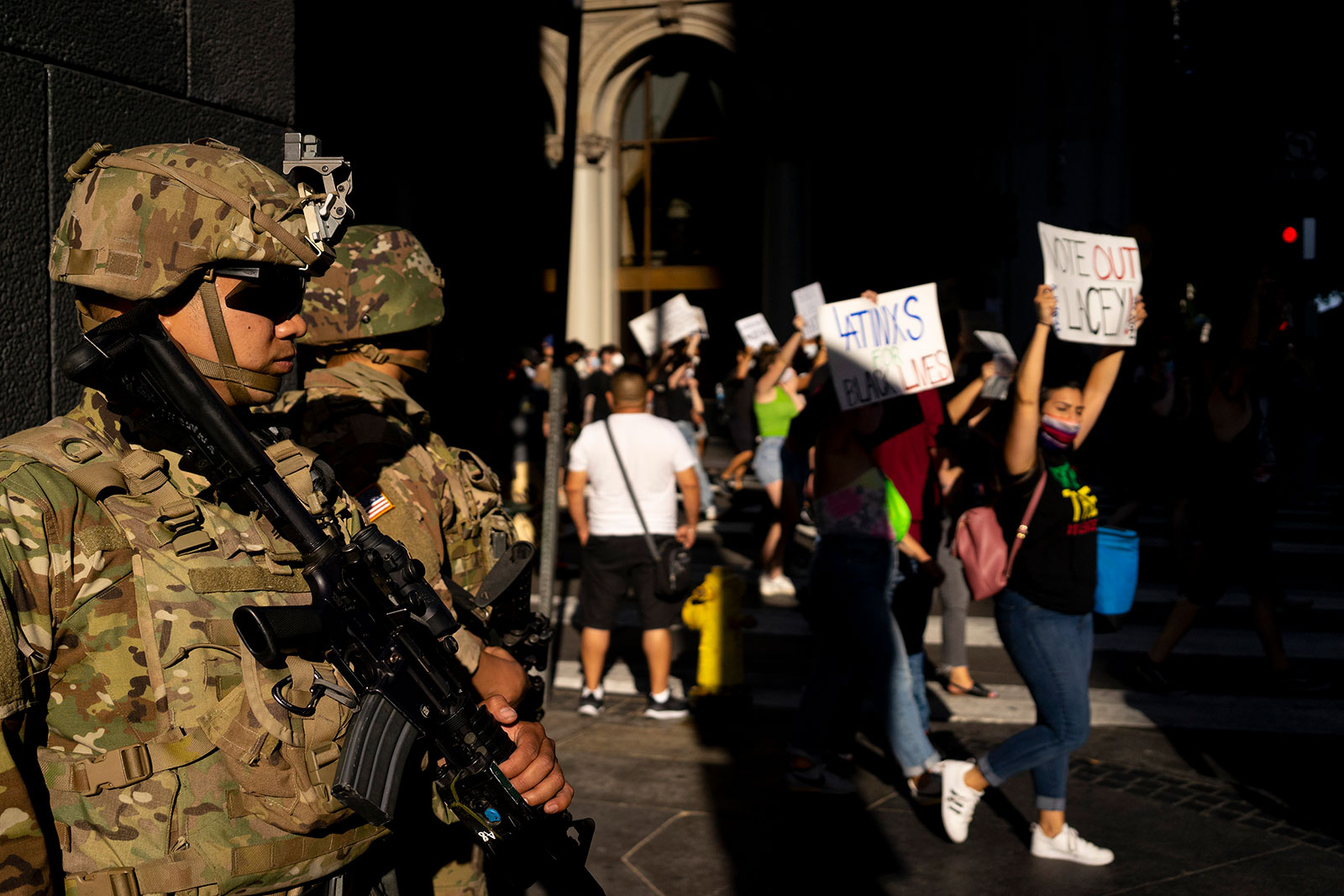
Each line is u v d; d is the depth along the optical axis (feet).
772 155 61.46
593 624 18.11
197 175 4.61
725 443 61.93
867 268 51.93
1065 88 53.78
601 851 13.01
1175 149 58.39
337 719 4.60
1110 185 54.19
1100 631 13.08
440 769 5.07
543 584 17.47
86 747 4.26
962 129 50.11
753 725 17.69
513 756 5.21
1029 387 11.89
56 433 4.42
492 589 7.22
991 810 14.34
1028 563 12.28
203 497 4.64
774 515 28.30
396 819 5.73
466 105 59.72
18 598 4.03
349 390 7.14
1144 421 31.50
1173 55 57.62
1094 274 13.16
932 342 14.82
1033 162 54.13
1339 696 19.16
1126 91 54.54
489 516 7.83
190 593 4.37
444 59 29.76
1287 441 36.29
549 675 19.72
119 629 4.26
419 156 58.08
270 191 4.77
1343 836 13.37
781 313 61.77
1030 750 12.55
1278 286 20.43
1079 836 13.48
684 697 19.01
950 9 50.78
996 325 22.25
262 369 4.90
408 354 7.77
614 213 66.54
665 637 17.92
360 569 4.78
